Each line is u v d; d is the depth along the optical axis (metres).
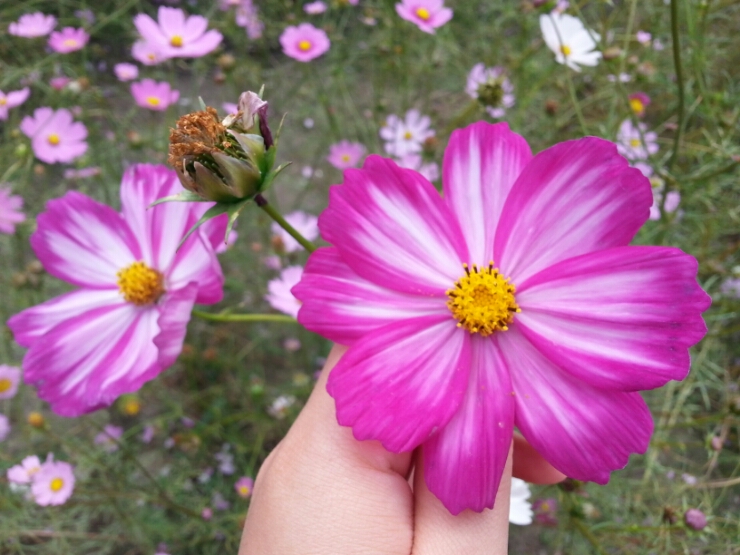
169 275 0.16
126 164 0.33
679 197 0.23
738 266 0.25
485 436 0.11
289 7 0.32
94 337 0.16
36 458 0.23
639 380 0.10
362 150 0.29
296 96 0.36
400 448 0.10
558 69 0.30
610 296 0.11
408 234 0.12
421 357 0.11
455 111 0.37
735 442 0.25
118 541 0.27
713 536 0.22
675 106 0.28
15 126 0.29
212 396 0.30
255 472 0.29
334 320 0.12
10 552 0.26
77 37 0.29
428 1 0.26
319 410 0.12
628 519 0.22
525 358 0.11
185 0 0.40
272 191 0.31
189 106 0.37
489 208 0.13
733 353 0.28
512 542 0.27
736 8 0.30
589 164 0.11
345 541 0.11
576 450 0.10
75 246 0.17
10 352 0.29
